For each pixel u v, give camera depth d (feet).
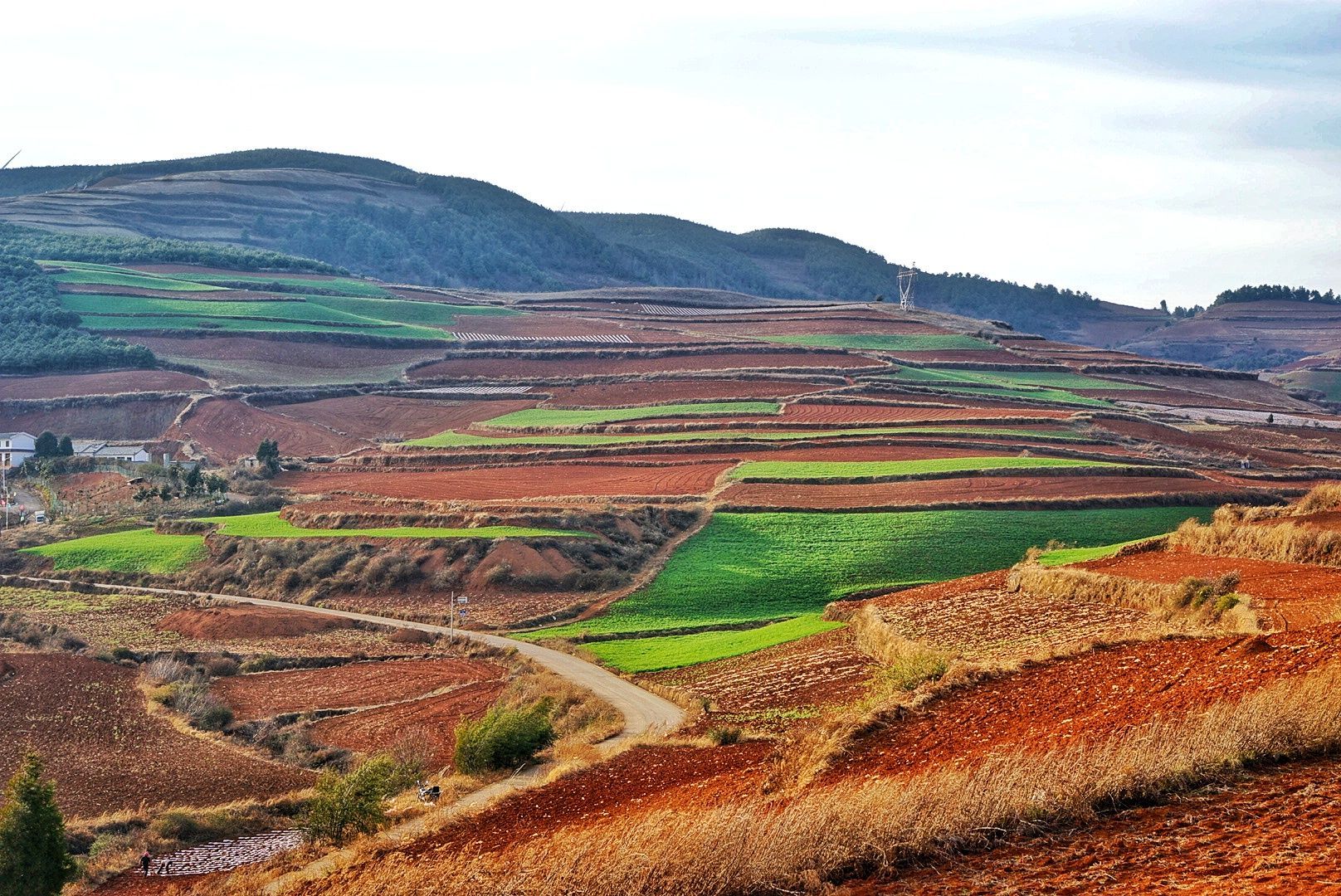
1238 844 52.95
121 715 200.13
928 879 56.44
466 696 205.87
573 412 524.11
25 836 116.16
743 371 595.88
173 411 549.54
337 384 595.88
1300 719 64.80
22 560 342.03
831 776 81.10
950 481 350.23
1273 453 478.18
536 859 69.05
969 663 110.11
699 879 60.29
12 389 565.12
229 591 307.37
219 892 102.53
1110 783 61.46
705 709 156.15
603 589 279.69
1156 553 183.52
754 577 275.39
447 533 321.52
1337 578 138.21
